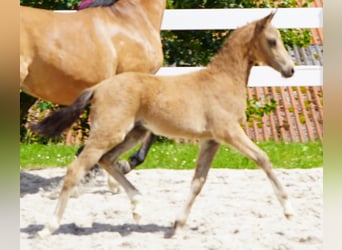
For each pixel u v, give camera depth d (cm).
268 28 1110
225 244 1025
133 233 1096
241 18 1820
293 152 1727
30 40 1227
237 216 1202
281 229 1112
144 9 1366
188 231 1109
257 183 1435
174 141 2000
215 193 1353
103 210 1213
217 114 1062
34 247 1007
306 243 1046
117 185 1348
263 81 1822
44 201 1277
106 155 1086
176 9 1941
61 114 1045
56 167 1584
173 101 1049
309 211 1222
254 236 1071
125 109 1036
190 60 2088
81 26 1278
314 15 1825
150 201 1296
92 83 1282
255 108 2127
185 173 1517
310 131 2522
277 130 2519
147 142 1325
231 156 1669
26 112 1958
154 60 1362
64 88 1270
